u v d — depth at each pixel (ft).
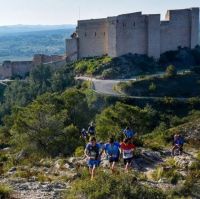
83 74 484.74
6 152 172.14
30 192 80.28
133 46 510.99
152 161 116.06
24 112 213.25
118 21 497.46
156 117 305.12
